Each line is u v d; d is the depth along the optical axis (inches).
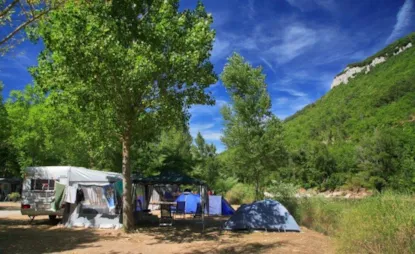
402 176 2038.6
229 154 920.3
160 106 494.9
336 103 4940.9
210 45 459.8
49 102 485.4
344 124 3954.2
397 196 322.3
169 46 457.1
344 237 301.9
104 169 983.0
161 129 554.6
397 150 2226.9
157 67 425.1
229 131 899.4
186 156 1376.7
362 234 285.9
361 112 3959.2
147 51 411.5
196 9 483.2
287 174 2896.2
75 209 558.9
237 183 1352.1
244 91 888.9
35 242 406.6
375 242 280.1
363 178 2332.7
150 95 483.5
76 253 350.0
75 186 556.7
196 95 495.5
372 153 2313.0
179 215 738.8
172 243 406.6
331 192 2778.1
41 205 562.9
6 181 1641.2
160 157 1178.6
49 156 1133.7
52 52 463.5
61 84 454.3
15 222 599.2
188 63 437.1
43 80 466.3
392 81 4065.0
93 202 556.4
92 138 543.2
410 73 3939.5
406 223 273.7
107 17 418.3
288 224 490.9
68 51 414.9
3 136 1032.2
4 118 996.6
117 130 506.3
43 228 531.5
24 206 564.7
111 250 365.7
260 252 342.3
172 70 456.1
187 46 440.5
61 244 398.9
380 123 3302.2
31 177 570.9
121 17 435.2
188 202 727.1
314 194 676.1
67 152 1019.3
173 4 467.8
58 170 566.9
